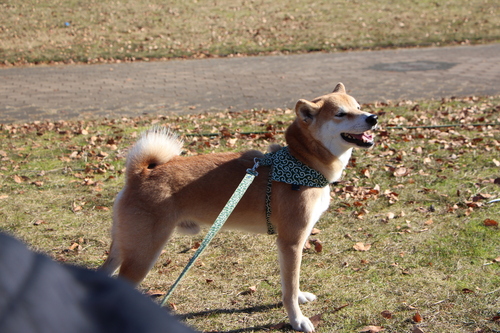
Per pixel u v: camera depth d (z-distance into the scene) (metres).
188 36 18.44
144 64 15.83
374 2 22.22
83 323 0.75
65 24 19.05
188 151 7.70
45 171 7.02
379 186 6.29
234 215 3.86
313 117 3.81
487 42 17.78
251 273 4.52
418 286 4.16
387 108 10.15
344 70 14.30
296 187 3.68
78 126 9.40
